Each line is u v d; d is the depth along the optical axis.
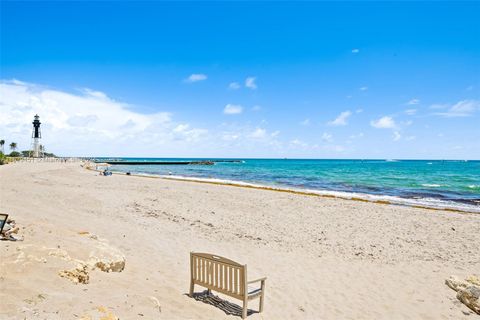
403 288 8.79
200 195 25.31
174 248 10.98
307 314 6.97
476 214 20.75
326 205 22.42
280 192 29.75
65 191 22.56
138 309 5.43
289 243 12.80
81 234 9.62
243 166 116.56
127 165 117.12
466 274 10.01
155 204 19.88
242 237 13.32
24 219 10.66
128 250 10.10
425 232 15.49
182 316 5.79
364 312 7.30
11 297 4.68
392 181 47.84
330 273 9.67
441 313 7.43
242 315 6.37
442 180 50.03
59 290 5.37
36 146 102.25
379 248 12.64
